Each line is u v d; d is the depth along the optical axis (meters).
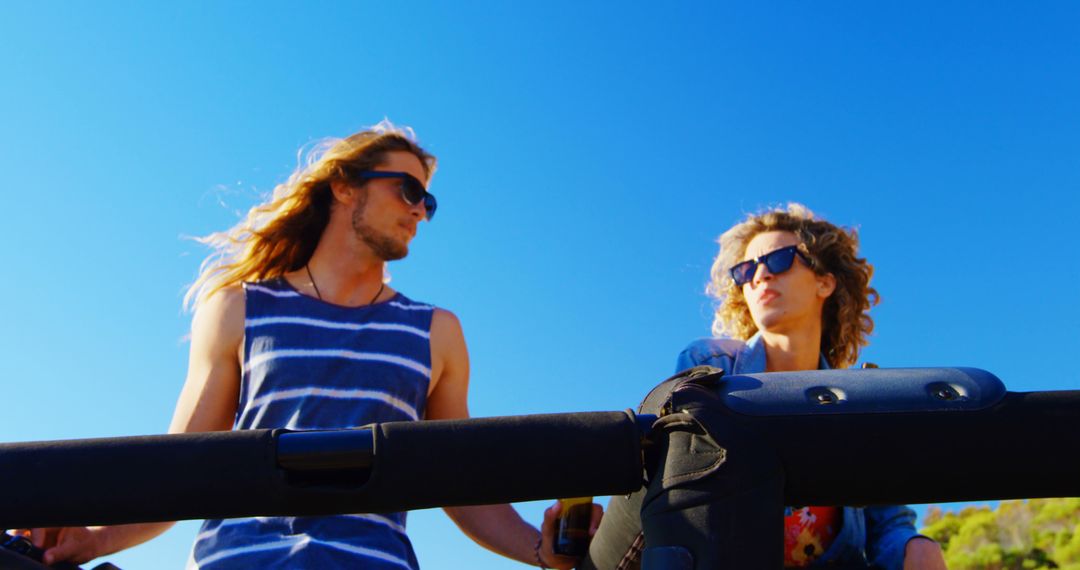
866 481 1.42
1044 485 1.44
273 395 2.64
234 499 1.45
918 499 1.45
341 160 3.09
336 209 3.10
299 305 2.80
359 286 2.99
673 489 1.39
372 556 2.39
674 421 1.44
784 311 3.37
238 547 2.38
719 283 3.77
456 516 2.73
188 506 1.44
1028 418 1.44
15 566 1.98
